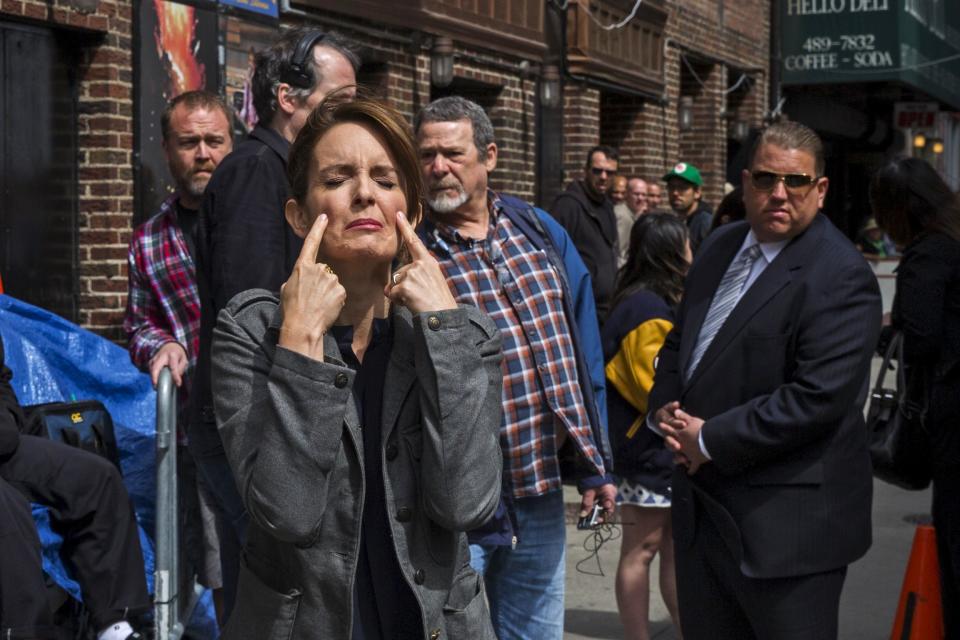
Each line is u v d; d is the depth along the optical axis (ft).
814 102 79.66
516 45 39.11
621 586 17.65
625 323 17.29
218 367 8.20
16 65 22.77
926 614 17.37
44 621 14.35
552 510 13.94
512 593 14.07
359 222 8.20
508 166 39.68
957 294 16.19
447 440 8.04
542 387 13.69
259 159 12.32
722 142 58.85
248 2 27.58
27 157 23.12
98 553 15.56
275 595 8.09
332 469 7.89
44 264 23.58
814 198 12.91
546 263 14.07
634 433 17.33
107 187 24.17
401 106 33.63
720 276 13.69
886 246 71.87
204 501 14.89
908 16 67.56
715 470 12.90
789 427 12.31
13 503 14.44
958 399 16.14
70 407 16.88
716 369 12.96
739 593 12.88
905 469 16.85
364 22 31.73
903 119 89.30
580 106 43.70
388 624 8.27
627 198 40.06
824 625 12.69
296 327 7.84
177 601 16.05
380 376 8.41
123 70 24.30
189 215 17.22
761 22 64.34
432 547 8.27
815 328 12.48
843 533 12.60
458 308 8.20
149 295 17.12
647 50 49.49
